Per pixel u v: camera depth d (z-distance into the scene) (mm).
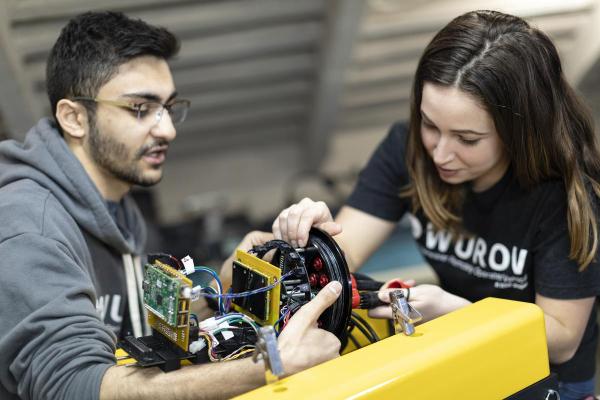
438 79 1124
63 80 1381
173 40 1428
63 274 1123
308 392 836
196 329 1014
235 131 3986
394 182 1479
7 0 2701
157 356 997
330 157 4340
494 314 1023
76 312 1073
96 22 1359
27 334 1060
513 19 1170
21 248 1120
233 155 4227
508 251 1314
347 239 1461
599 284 1201
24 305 1089
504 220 1310
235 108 3750
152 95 1376
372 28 3459
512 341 990
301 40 3352
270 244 1115
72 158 1354
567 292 1220
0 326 1097
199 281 1445
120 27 1355
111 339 1096
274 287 1006
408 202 1485
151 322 1080
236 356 1012
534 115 1150
